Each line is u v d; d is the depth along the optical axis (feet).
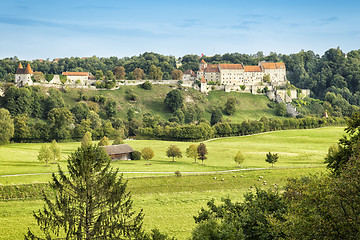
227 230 130.11
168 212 246.47
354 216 121.90
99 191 136.98
